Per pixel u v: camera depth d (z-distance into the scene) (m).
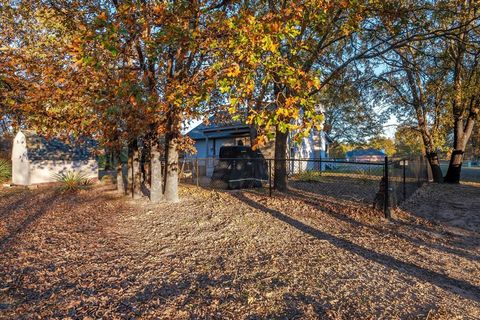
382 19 9.02
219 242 5.79
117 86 5.34
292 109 4.23
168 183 9.85
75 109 6.80
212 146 24.61
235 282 3.99
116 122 7.40
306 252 5.19
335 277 4.16
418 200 10.98
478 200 11.01
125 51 5.77
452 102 17.00
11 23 8.54
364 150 45.16
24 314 3.19
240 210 8.47
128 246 5.58
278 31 4.43
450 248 5.66
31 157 16.28
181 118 8.27
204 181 16.56
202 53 6.43
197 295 3.63
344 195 11.65
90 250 5.30
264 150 20.33
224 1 6.89
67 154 17.89
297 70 4.52
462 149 17.38
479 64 14.23
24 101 7.06
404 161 10.18
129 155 11.76
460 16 9.98
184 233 6.39
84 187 14.47
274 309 3.30
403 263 4.81
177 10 5.59
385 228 6.95
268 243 5.70
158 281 4.04
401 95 18.09
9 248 5.34
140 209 8.91
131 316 3.16
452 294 3.76
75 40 4.91
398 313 3.24
